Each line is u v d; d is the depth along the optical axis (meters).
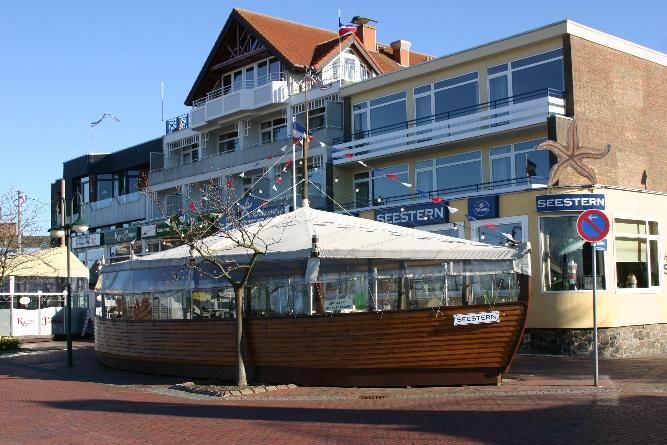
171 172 42.59
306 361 16.16
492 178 27.05
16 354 27.56
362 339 15.54
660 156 26.69
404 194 30.19
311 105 34.81
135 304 20.77
